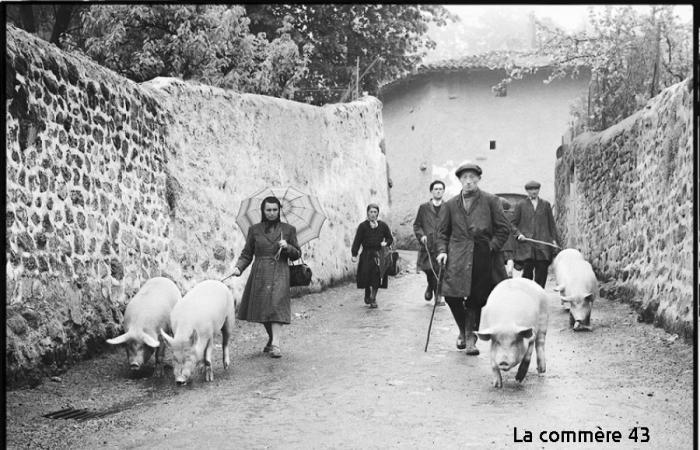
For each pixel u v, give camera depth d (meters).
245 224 10.49
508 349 7.28
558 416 6.59
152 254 10.91
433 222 13.41
